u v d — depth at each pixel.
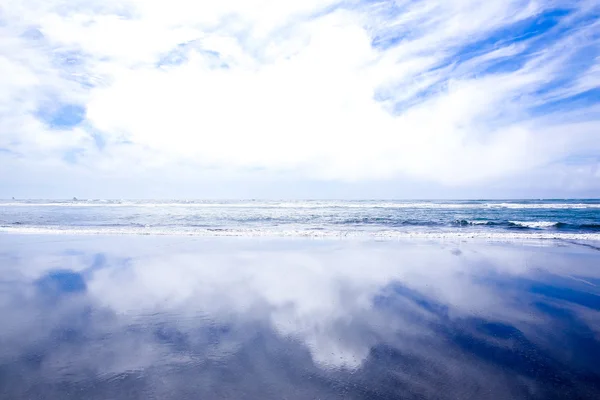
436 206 39.84
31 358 3.58
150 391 2.92
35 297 5.90
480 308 5.33
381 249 10.98
